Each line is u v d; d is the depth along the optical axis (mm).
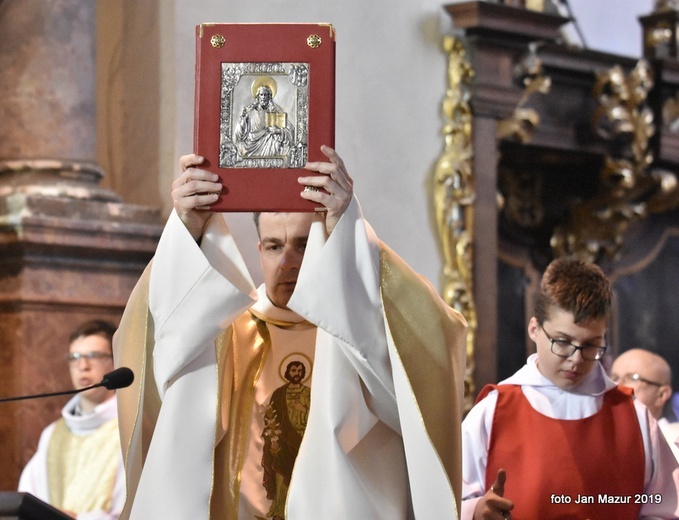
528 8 9820
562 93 10586
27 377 7039
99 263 7305
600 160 10945
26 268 7043
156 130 8070
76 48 7520
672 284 11781
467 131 9578
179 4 8102
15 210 7066
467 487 4496
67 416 6105
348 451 3711
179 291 3672
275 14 8570
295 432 3881
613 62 10812
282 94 3588
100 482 5898
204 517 3648
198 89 3600
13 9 7387
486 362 9625
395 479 3807
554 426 4559
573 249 11086
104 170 8211
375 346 3676
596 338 4520
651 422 4621
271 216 3879
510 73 9805
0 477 7039
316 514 3633
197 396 3744
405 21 9383
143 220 7602
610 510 4477
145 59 8172
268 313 4000
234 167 3570
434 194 9477
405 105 9344
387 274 3701
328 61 3592
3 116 7379
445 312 3793
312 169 3545
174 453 3688
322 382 3752
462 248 9500
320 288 3590
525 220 10844
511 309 10758
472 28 9492
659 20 11242
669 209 11781
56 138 7402
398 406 3711
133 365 3781
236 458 3828
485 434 4609
